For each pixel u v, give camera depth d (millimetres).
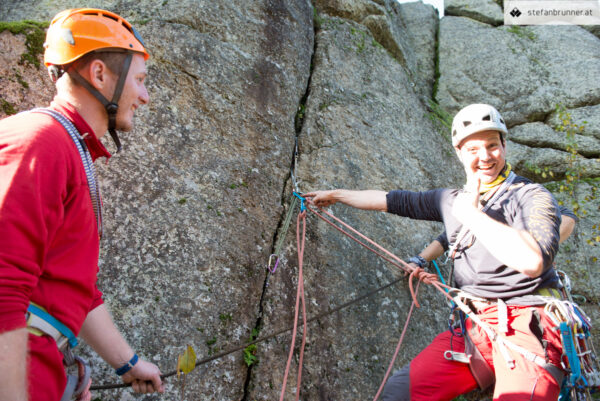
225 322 2590
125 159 2635
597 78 5473
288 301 2873
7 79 2463
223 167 2977
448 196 2510
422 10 6277
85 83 1449
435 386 2361
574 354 1999
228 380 2484
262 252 2908
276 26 3805
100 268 2336
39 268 1179
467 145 2277
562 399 2064
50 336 1275
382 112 4227
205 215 2762
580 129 4988
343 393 2814
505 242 1876
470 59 5898
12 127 1242
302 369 2748
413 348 3303
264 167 3188
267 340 2707
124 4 3275
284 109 3535
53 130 1289
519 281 2131
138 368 1778
